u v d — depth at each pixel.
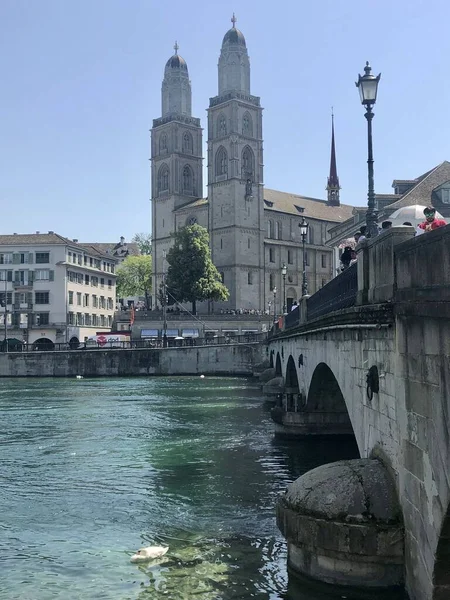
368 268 12.69
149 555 13.48
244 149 116.44
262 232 117.69
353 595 10.57
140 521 16.34
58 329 103.12
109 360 83.44
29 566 13.26
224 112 116.19
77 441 29.22
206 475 21.66
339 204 144.12
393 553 10.32
